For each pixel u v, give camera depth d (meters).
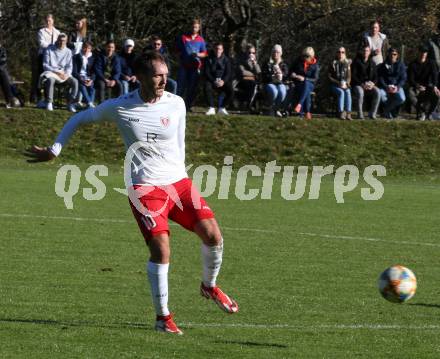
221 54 71.56
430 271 33.19
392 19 104.94
